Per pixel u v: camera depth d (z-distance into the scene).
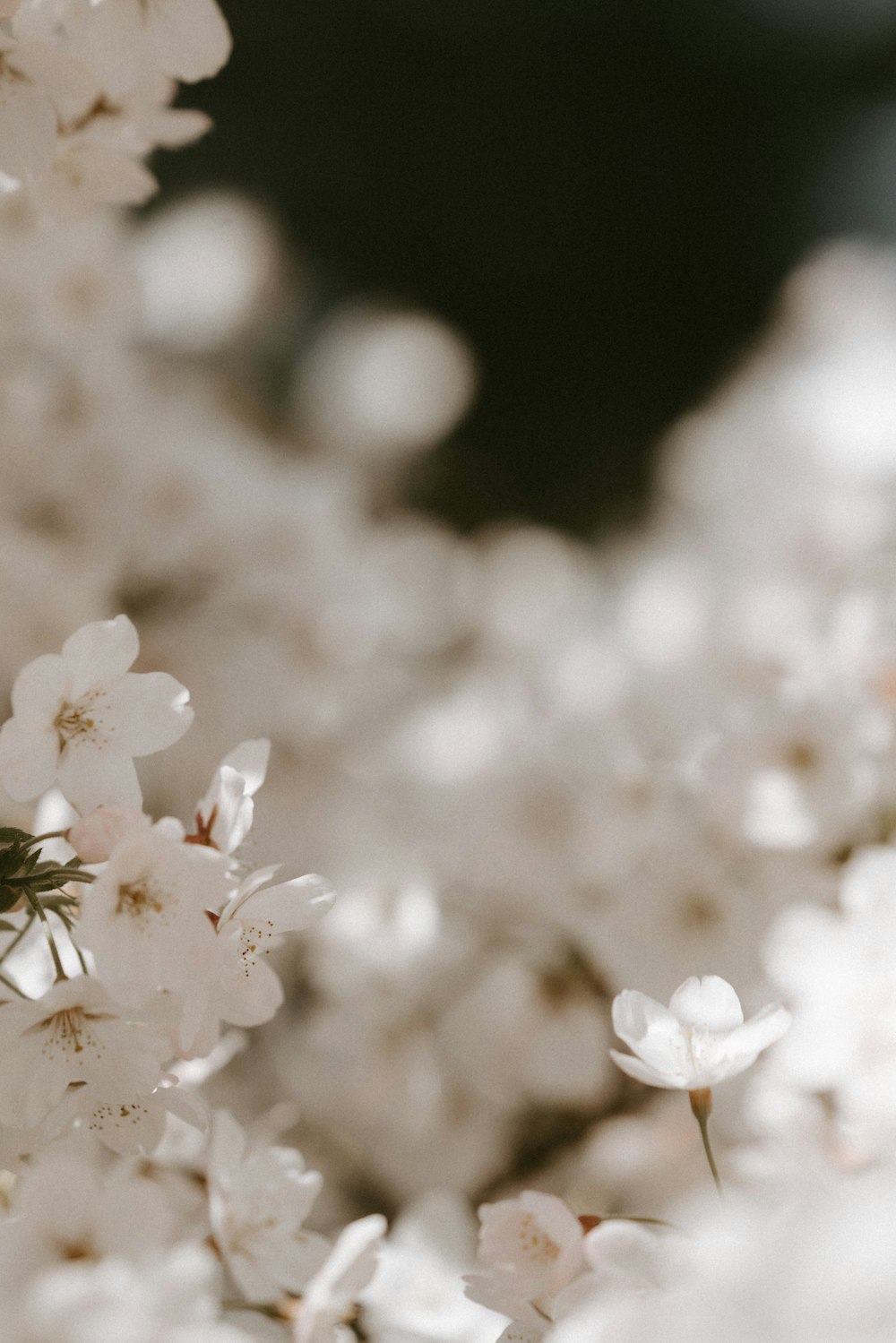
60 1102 0.79
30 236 1.12
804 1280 0.67
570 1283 0.78
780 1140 0.86
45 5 0.86
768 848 0.96
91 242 1.24
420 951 1.06
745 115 4.30
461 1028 1.05
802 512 1.21
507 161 4.12
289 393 2.31
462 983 1.07
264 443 1.72
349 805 1.22
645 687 1.05
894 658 0.95
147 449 1.28
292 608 1.28
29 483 1.22
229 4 3.80
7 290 1.18
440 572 1.77
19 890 0.79
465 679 1.48
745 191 4.27
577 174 4.17
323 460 2.17
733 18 4.22
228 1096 1.12
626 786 1.01
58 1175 0.76
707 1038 0.79
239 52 3.79
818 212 4.21
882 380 1.37
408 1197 1.08
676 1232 0.77
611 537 3.15
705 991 0.80
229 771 0.79
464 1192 1.07
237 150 3.72
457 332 3.92
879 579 1.09
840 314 2.00
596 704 1.07
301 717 1.25
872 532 1.14
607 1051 1.04
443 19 4.05
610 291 4.13
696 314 4.14
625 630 1.33
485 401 3.85
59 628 1.12
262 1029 1.19
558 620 1.82
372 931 1.08
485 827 1.05
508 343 3.99
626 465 3.75
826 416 1.37
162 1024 0.78
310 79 3.91
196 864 0.77
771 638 1.05
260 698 1.24
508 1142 1.07
